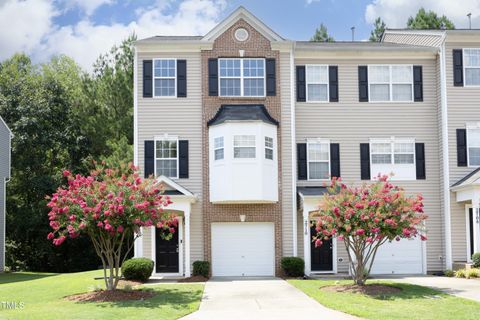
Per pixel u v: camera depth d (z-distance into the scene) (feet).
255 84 85.05
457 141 85.56
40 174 130.00
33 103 127.03
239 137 80.74
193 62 85.20
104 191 58.18
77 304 54.54
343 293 59.62
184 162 83.46
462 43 86.79
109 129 126.41
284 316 47.88
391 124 87.66
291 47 85.46
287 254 82.74
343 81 87.81
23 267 128.88
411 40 96.68
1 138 108.06
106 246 60.90
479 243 79.25
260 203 82.38
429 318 45.52
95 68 136.67
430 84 88.43
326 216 62.69
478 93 86.28
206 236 82.33
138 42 84.28
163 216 60.95
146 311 50.03
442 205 86.33
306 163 86.22
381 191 61.62
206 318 47.39
